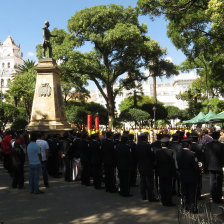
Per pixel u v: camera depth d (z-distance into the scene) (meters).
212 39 18.23
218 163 7.06
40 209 6.78
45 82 19.67
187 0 16.86
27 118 46.66
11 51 107.50
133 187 9.70
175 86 78.25
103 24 32.94
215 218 4.34
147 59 36.06
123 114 36.47
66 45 31.48
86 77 32.22
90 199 7.80
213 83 28.19
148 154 7.54
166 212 6.46
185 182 6.18
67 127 20.12
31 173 8.58
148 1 16.84
